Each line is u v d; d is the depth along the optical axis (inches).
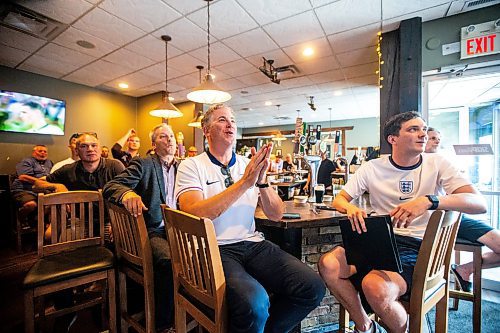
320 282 41.3
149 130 220.5
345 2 93.8
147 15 102.4
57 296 67.5
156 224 65.9
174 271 43.4
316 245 67.4
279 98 236.4
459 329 65.7
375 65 153.4
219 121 51.1
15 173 154.8
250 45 127.8
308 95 225.8
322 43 125.4
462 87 110.7
